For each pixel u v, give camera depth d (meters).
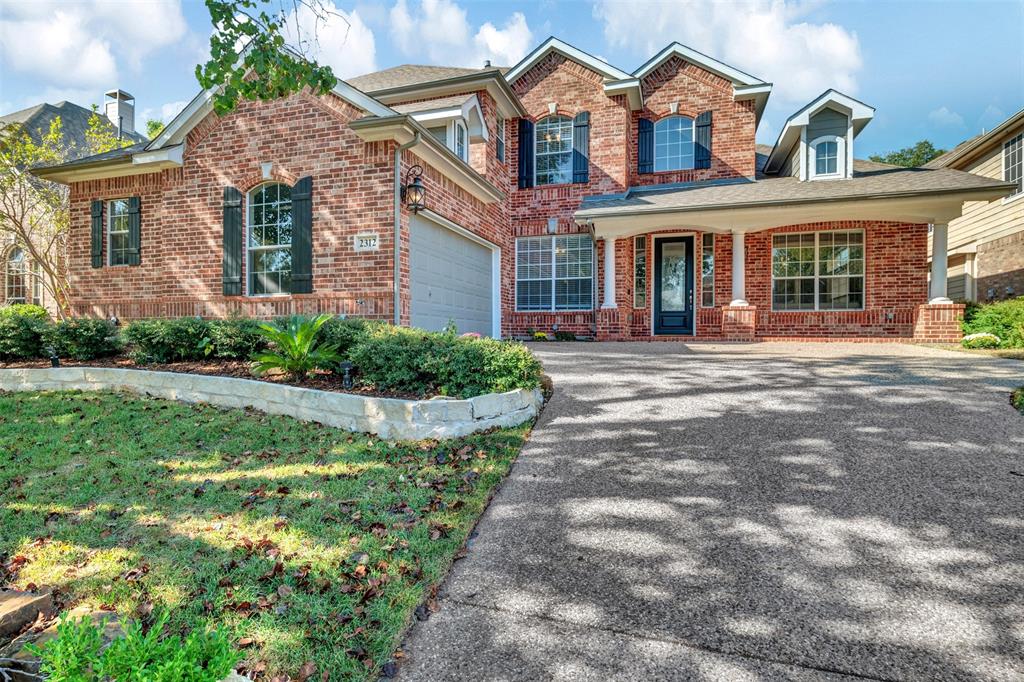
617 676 2.20
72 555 3.05
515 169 14.98
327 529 3.35
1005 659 2.23
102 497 3.83
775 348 10.47
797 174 13.75
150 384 6.79
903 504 3.50
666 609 2.60
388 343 5.91
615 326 12.89
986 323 10.70
